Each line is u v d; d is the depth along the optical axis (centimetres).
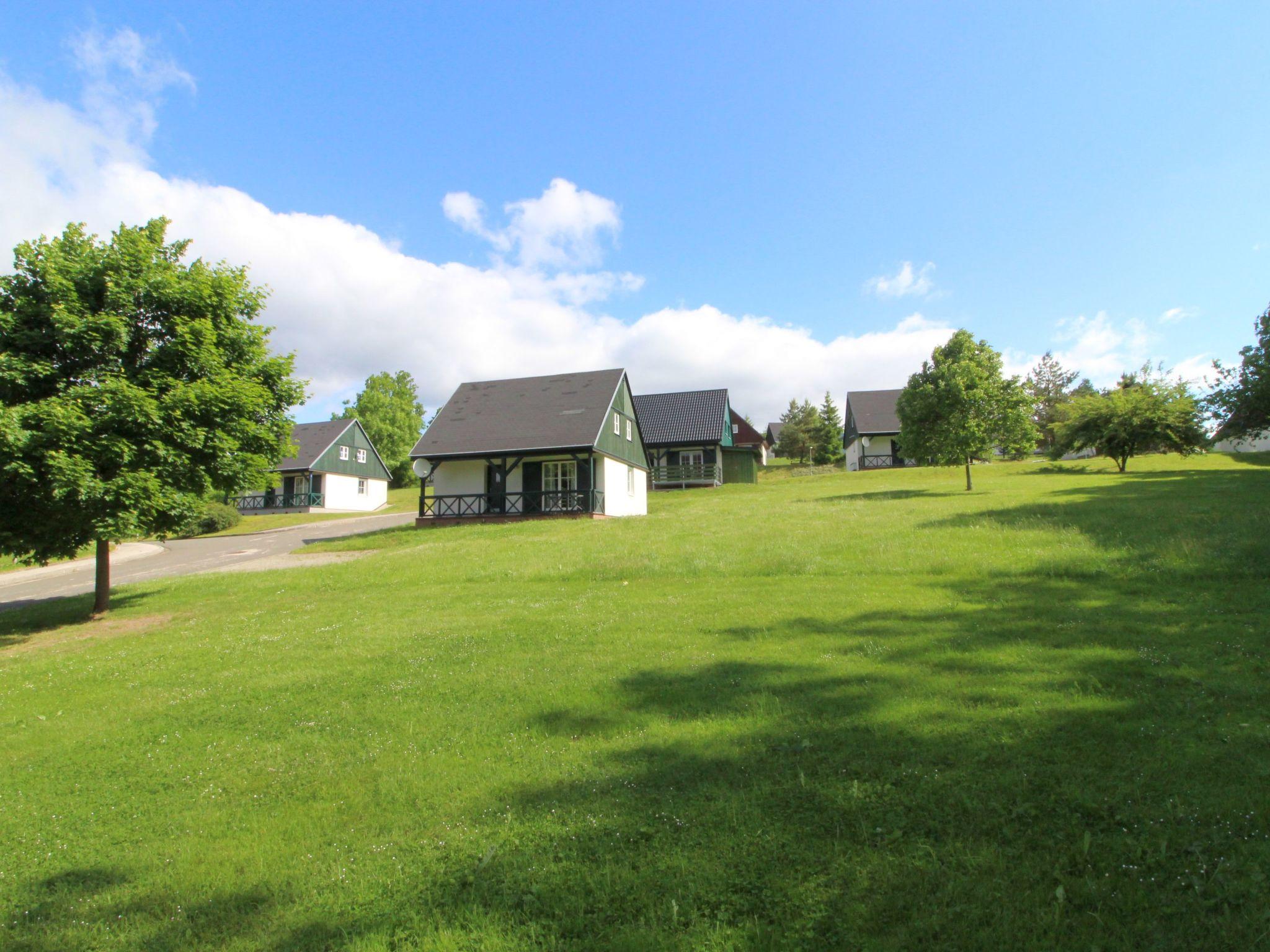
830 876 317
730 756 443
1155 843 320
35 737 605
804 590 1000
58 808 460
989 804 363
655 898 313
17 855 402
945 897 296
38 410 1062
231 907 338
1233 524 1134
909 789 385
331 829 403
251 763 508
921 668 590
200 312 1298
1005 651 620
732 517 2112
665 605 959
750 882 318
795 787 396
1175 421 2995
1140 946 262
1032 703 489
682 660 671
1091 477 2938
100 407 1126
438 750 500
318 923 320
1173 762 390
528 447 2672
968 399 2605
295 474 4684
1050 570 995
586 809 394
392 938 305
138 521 1173
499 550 1672
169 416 1185
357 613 1085
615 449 3022
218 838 405
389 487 6912
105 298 1221
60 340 1156
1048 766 396
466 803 418
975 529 1377
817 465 6381
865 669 596
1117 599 810
